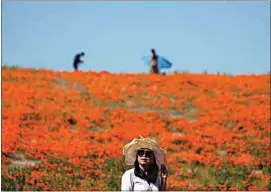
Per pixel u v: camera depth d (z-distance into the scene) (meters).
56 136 28.92
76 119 31.19
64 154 26.81
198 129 31.05
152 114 32.28
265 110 32.84
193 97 35.00
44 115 30.77
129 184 11.05
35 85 34.12
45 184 24.70
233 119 31.95
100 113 32.12
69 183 24.88
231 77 38.09
